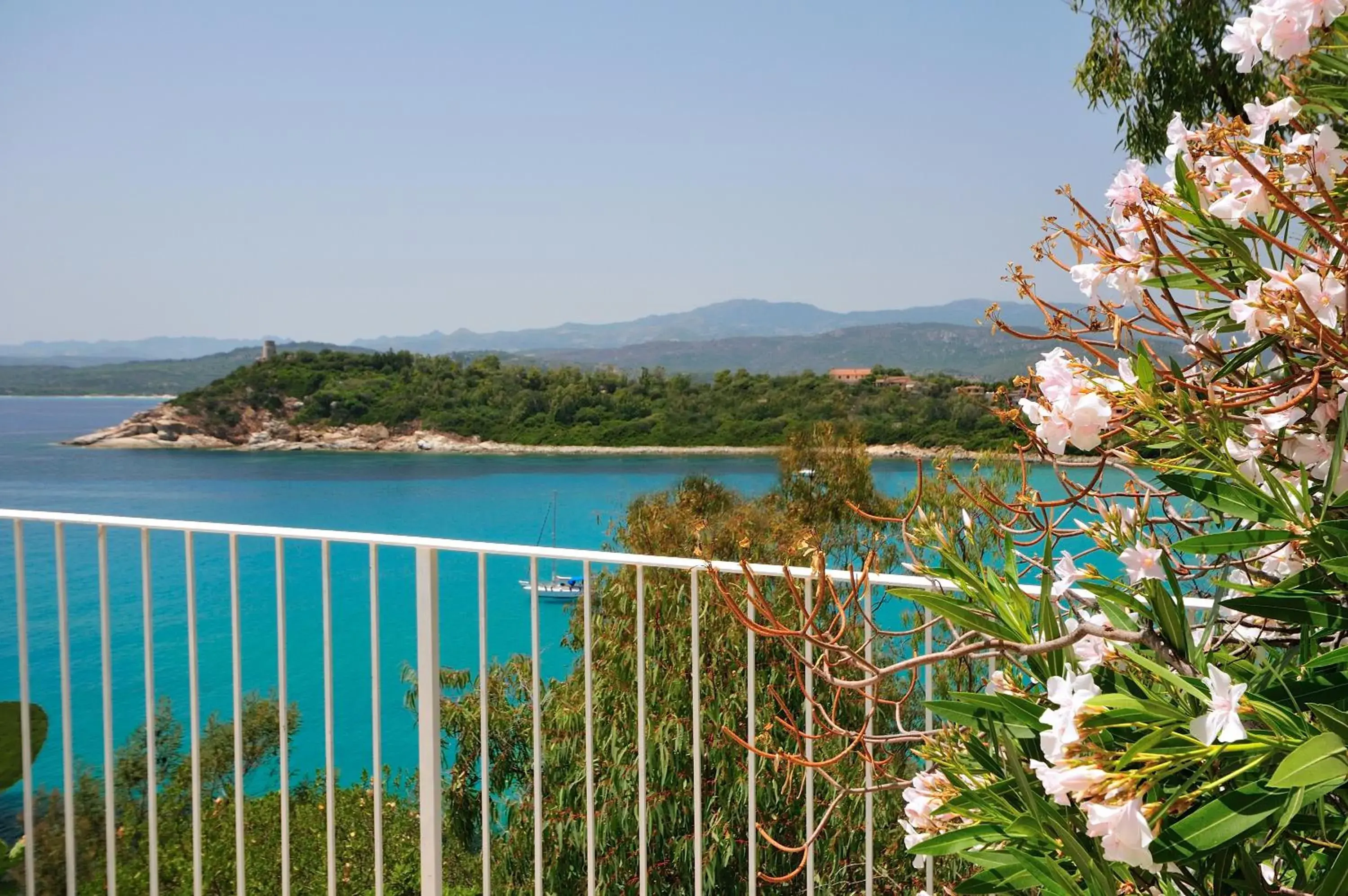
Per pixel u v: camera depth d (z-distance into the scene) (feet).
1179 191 3.57
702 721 13.71
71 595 83.10
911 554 4.56
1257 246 3.62
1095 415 3.39
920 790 4.46
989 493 4.36
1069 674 3.48
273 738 28.25
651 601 14.48
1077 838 3.45
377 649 7.37
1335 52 3.54
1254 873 3.14
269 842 17.08
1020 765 3.23
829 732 4.87
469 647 67.36
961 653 4.03
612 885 14.28
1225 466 3.28
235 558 7.75
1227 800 2.83
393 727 54.24
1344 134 3.80
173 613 77.30
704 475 23.82
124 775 18.16
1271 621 3.96
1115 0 14.67
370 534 7.43
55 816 11.28
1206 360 3.77
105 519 7.98
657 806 13.78
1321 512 3.15
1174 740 2.85
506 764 17.74
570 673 17.24
